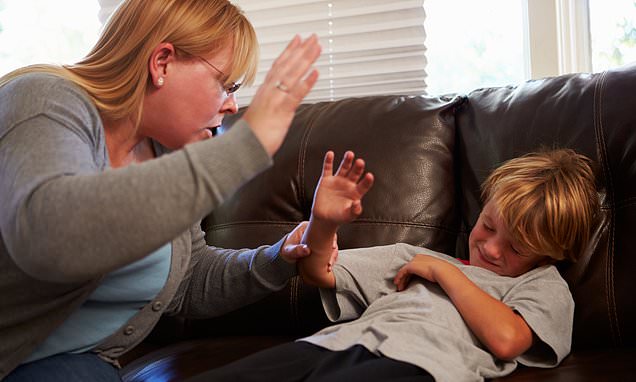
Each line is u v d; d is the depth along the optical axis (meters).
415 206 1.45
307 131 1.58
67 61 2.45
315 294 1.45
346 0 1.96
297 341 1.10
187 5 1.05
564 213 1.23
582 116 1.35
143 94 1.06
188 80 1.07
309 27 2.01
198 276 1.33
